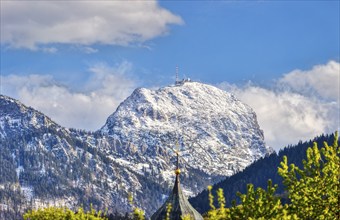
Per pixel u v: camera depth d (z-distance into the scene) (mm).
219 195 48094
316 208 52531
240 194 49938
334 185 52844
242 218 48750
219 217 48188
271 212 49094
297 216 52031
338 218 52750
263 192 49906
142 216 45812
